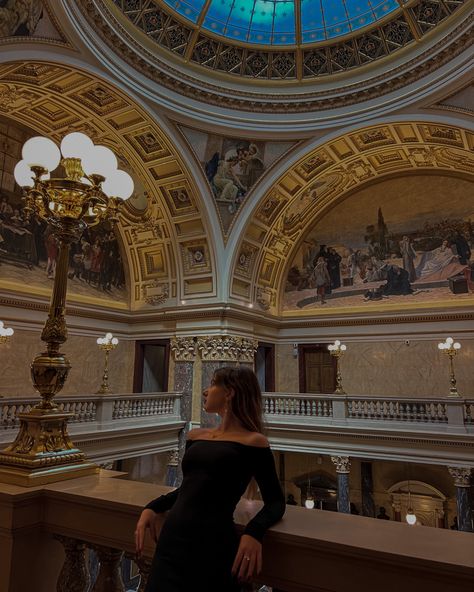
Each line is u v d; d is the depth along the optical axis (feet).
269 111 44.60
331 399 44.21
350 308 55.93
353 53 41.96
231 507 5.85
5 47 28.55
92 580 23.36
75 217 12.39
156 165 45.70
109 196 14.92
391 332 52.90
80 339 47.80
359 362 54.19
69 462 9.58
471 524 36.45
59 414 9.84
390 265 54.49
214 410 7.02
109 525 7.68
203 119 42.75
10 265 40.60
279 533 5.99
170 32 39.42
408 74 39.11
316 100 43.52
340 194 57.93
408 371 51.06
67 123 41.50
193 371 49.32
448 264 51.13
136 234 52.85
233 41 42.52
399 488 50.21
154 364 56.39
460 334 48.98
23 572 8.03
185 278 51.31
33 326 42.34
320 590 5.74
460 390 47.88
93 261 50.11
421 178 53.83
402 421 40.88
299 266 60.39
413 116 40.68
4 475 8.84
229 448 6.14
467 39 34.68
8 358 39.78
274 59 43.88
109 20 33.60
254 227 51.70
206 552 5.46
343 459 42.47
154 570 5.53
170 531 5.70
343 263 57.52
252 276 54.24
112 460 37.50
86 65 33.63
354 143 47.19
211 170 46.55
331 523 6.40
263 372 57.98
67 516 8.18
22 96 36.99
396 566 5.30
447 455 38.17
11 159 41.11
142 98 38.55
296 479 55.57
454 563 4.97
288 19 41.88
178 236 50.70
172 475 45.57
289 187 51.19
